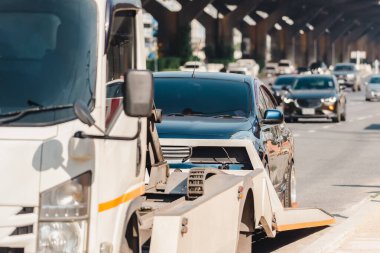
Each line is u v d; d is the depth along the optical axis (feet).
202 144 48.98
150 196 37.17
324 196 72.38
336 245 48.85
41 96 26.58
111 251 27.37
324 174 88.79
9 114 26.07
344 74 412.16
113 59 29.09
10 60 26.96
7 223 25.27
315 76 186.60
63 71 26.96
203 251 32.58
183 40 502.38
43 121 26.04
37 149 25.62
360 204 66.59
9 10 27.58
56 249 25.52
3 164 25.53
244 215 40.52
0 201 25.39
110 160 27.61
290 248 50.03
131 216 30.07
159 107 54.80
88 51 27.30
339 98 181.68
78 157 25.71
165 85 56.29
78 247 25.76
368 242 50.03
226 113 54.60
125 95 26.86
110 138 26.37
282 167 58.95
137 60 31.76
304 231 55.36
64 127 25.98
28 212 25.50
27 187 25.46
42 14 27.53
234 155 49.67
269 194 46.47
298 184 80.69
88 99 26.86
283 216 47.52
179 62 488.44
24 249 25.35
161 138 49.75
